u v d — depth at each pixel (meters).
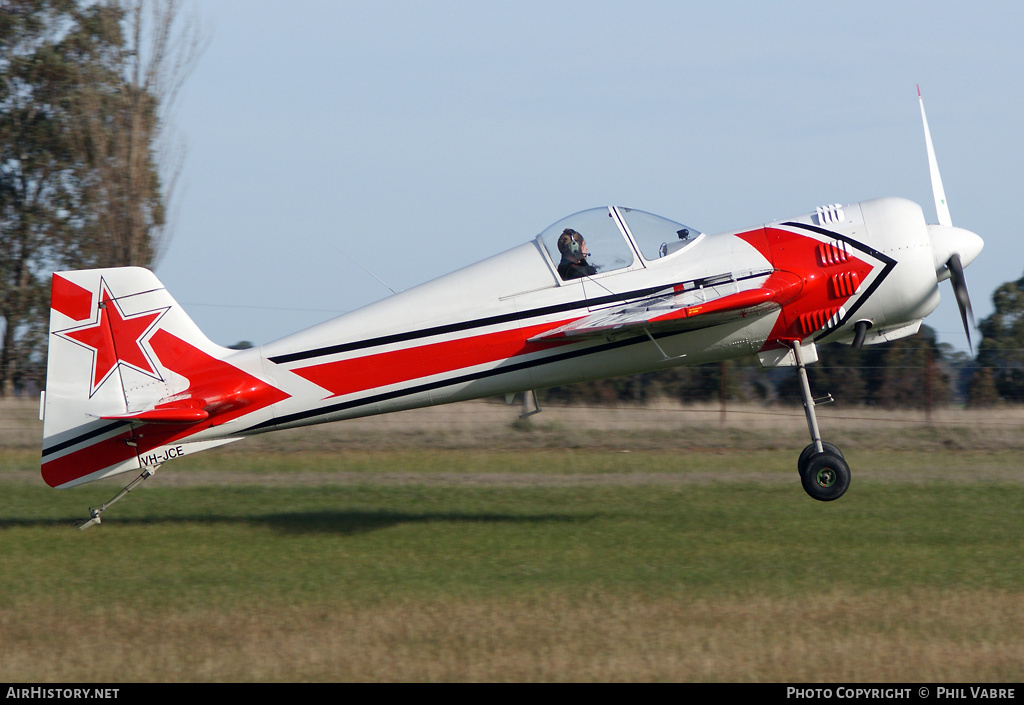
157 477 46.84
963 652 18.55
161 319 32.56
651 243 32.66
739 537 30.61
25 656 18.89
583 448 56.62
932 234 33.75
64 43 76.94
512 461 51.31
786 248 32.69
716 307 29.64
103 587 24.75
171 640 19.84
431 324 32.38
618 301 32.06
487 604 22.42
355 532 32.44
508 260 32.75
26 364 71.81
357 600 23.06
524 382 32.91
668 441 57.69
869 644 19.00
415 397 32.84
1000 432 57.06
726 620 20.81
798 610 21.58
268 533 32.38
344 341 32.59
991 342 73.94
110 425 32.34
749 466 48.62
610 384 75.06
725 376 65.00
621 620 20.83
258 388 32.66
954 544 29.19
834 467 31.95
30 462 50.59
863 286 32.72
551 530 32.34
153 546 30.23
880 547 28.78
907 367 69.25
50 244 78.19
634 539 30.58
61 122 77.12
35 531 32.84
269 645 19.38
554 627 20.38
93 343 32.31
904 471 45.44
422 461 51.59
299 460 52.22
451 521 34.41
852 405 68.06
